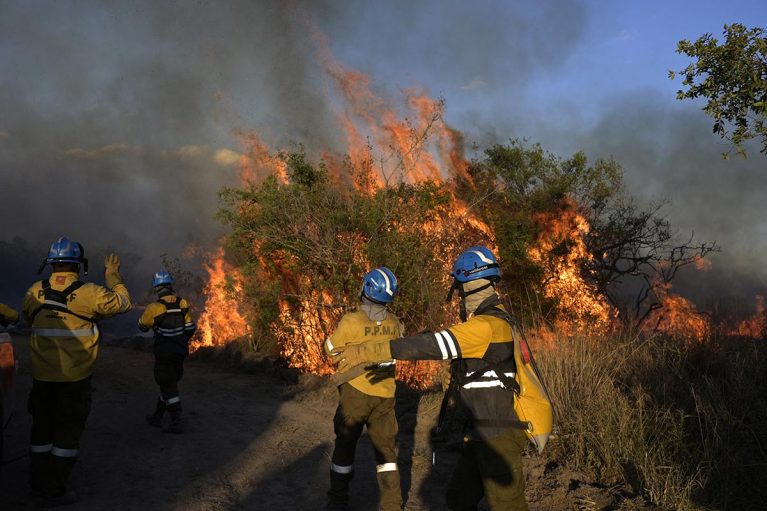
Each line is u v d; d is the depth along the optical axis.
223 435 6.95
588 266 18.62
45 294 4.81
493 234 15.34
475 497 3.61
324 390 9.23
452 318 10.11
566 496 5.05
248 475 5.69
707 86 8.34
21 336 14.60
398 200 10.66
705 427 5.67
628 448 5.45
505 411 3.39
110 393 8.99
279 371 10.93
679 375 6.57
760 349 7.47
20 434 6.60
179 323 7.05
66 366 4.75
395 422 4.75
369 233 10.60
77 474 5.46
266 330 12.58
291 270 11.33
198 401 8.77
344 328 4.68
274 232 10.98
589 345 7.70
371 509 4.95
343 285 10.55
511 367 3.44
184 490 5.23
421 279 9.82
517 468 3.38
